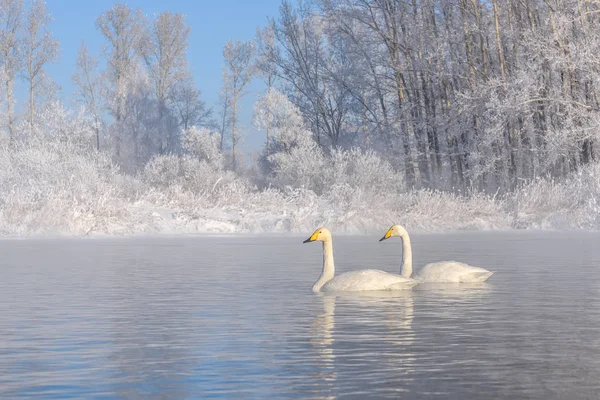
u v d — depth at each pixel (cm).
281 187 3778
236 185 3142
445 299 954
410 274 1173
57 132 3700
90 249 1850
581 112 2977
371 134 4181
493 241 2105
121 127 5744
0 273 1285
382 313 838
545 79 3200
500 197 3195
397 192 3400
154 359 602
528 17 3269
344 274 1050
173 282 1149
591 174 2789
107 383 523
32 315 834
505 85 3114
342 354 614
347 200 2889
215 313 842
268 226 2650
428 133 3744
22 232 2373
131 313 845
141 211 2686
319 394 489
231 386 511
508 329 728
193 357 608
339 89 4475
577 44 3000
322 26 4378
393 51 3909
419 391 494
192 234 2489
